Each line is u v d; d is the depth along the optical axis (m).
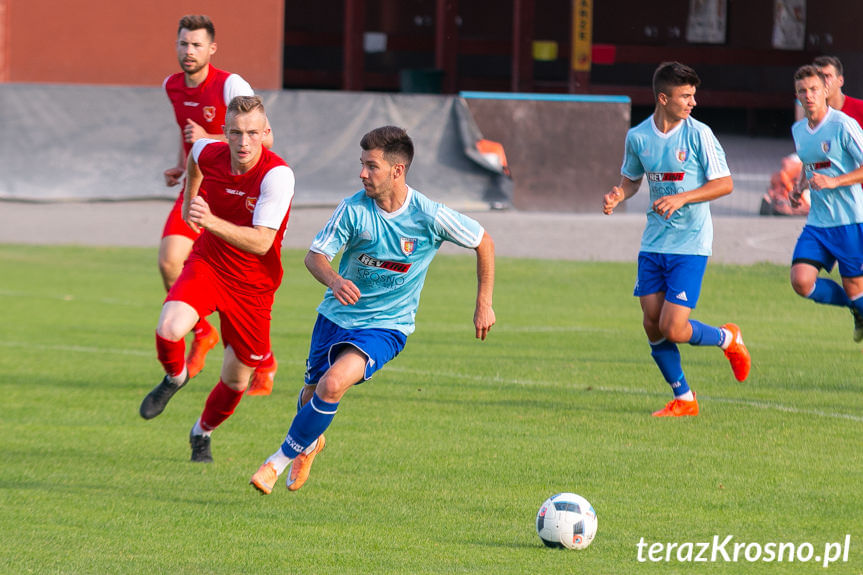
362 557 16.41
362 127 77.88
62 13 88.69
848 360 33.97
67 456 22.75
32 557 16.36
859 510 18.78
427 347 36.66
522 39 134.25
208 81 27.20
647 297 26.39
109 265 59.06
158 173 78.06
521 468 21.64
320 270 18.62
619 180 80.81
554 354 35.34
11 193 76.56
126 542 17.14
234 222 21.16
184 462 22.41
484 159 77.75
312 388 20.42
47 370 32.25
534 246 65.50
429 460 22.31
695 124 25.55
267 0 91.62
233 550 16.77
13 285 51.84
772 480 20.66
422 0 157.88
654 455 22.61
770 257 60.81
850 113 31.30
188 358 28.50
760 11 157.12
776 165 110.50
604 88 151.25
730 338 27.06
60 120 77.19
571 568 15.86
